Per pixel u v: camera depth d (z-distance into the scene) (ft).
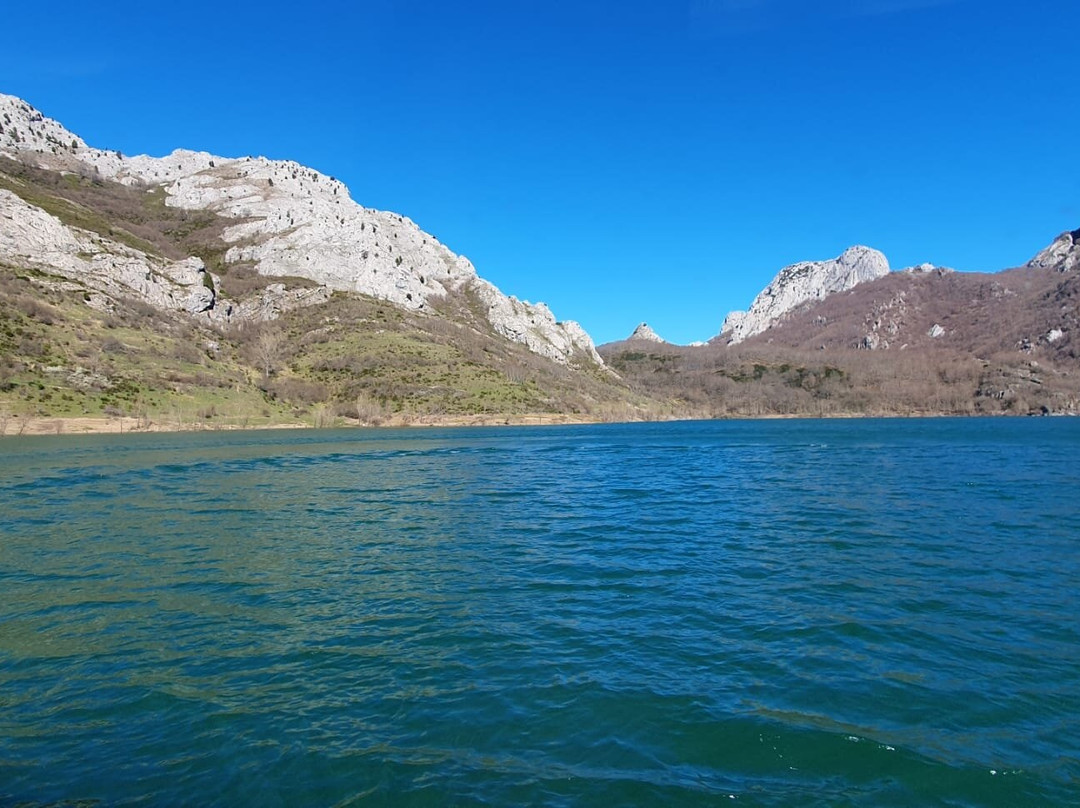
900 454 225.97
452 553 80.84
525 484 154.71
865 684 41.73
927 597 60.13
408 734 36.14
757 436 377.09
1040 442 280.72
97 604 60.18
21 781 31.68
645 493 136.46
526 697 40.50
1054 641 48.80
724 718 37.55
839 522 98.78
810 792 30.71
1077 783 30.99
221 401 438.40
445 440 342.85
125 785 31.35
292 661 46.60
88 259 577.43
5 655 48.01
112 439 312.91
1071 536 86.12
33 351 384.88
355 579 68.69
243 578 69.15
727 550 81.10
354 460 221.25
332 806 29.68
